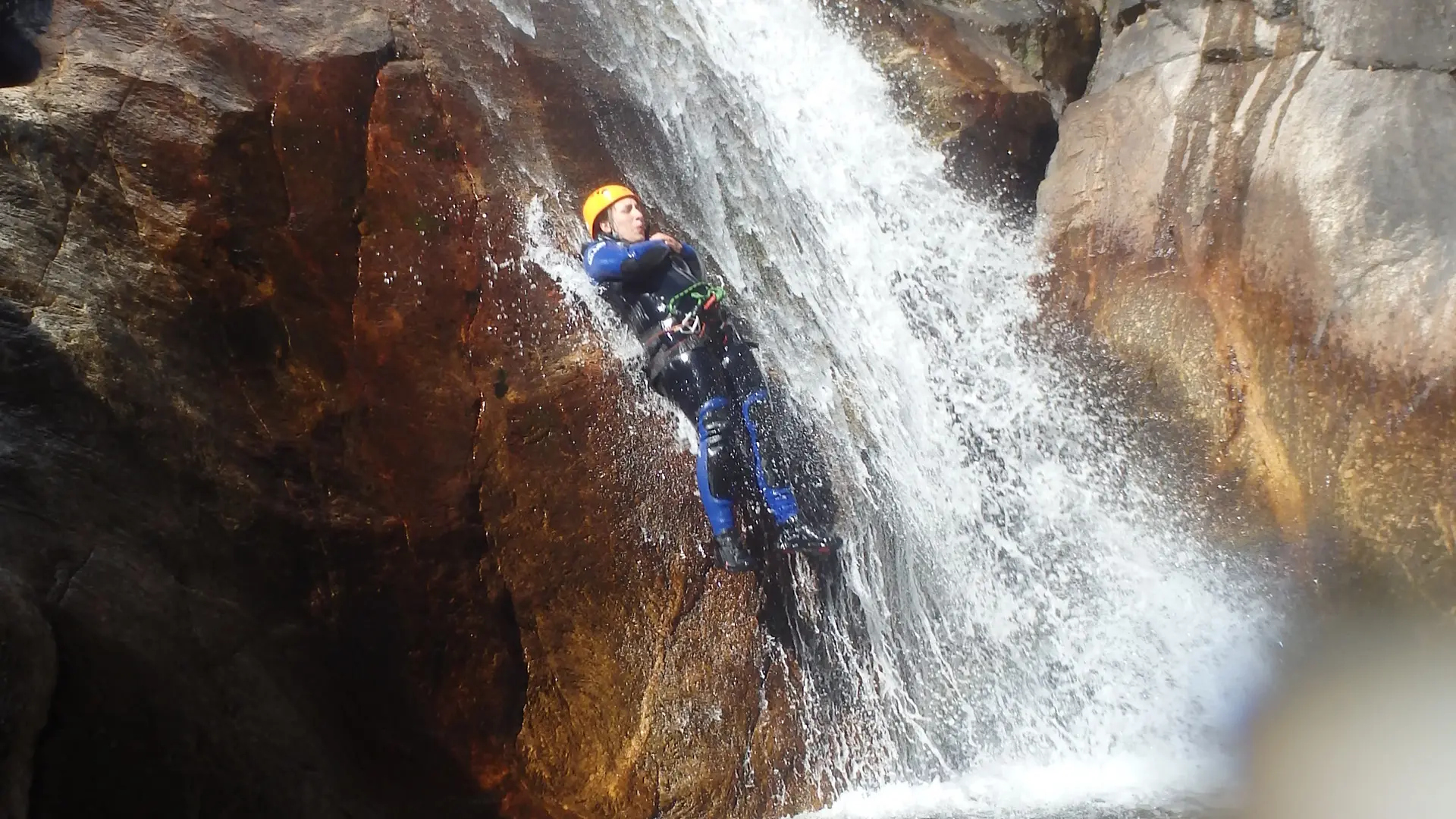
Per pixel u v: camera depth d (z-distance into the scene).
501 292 4.75
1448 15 5.37
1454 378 4.98
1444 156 5.29
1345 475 5.19
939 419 5.75
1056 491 5.71
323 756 3.65
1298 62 5.90
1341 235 5.44
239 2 4.55
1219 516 5.45
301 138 4.42
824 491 5.11
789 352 5.36
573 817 4.34
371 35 4.77
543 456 4.66
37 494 3.09
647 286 4.76
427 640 4.28
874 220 6.15
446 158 4.79
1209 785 4.57
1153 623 5.31
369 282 4.48
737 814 4.55
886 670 5.04
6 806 2.53
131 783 2.94
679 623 4.73
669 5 5.82
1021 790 4.62
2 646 2.59
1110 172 6.41
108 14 4.22
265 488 3.91
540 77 5.21
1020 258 6.45
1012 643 5.30
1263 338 5.59
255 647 3.60
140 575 3.24
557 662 4.56
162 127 4.07
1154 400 5.80
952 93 6.46
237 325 4.07
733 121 5.85
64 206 3.71
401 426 4.41
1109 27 7.04
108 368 3.50
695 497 4.87
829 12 6.63
